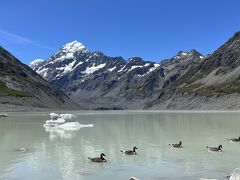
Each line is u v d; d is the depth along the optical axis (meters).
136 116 176.12
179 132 77.31
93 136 69.12
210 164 39.31
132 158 43.41
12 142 59.75
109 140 62.16
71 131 80.75
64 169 37.22
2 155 46.00
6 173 35.53
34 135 71.69
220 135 70.19
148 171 36.06
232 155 45.38
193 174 34.56
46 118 148.00
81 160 42.25
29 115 183.50
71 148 52.19
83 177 33.81
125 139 63.69
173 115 181.75
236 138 61.06
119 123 112.00
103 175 34.50
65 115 156.12
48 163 40.47
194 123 108.44
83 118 152.75
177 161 41.28
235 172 31.31
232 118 136.50
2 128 90.69
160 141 60.41
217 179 32.25
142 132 77.69
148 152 48.00
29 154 46.78
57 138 65.69
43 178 33.50
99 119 142.38
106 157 44.28
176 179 32.78
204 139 63.22
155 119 138.50
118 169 37.09
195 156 44.66
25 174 35.09
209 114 185.25
